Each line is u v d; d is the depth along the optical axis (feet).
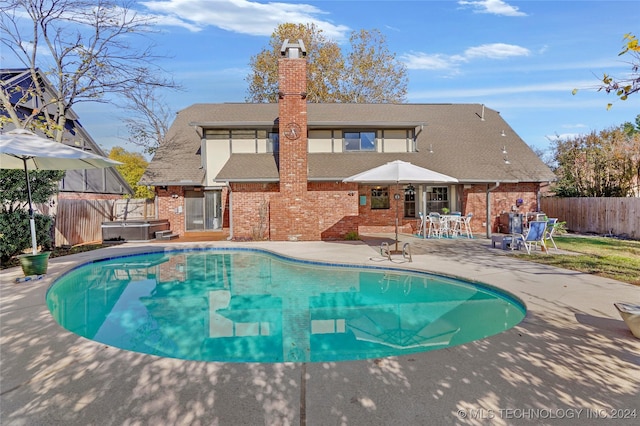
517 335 15.64
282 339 19.15
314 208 54.13
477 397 10.61
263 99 110.01
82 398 10.70
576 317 18.02
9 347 14.61
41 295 23.04
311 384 11.44
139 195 104.47
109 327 21.06
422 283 30.50
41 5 48.29
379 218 64.23
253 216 55.52
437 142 66.85
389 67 110.32
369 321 21.88
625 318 15.34
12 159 30.53
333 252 41.81
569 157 71.46
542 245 39.81
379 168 41.39
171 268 37.99
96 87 53.62
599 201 57.52
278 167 57.36
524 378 11.75
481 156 63.72
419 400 10.47
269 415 9.78
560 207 65.67
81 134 79.30
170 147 67.41
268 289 29.43
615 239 50.80
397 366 12.69
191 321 22.08
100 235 59.47
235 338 19.31
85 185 75.61
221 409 10.06
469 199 62.90
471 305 24.73
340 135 63.36
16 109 60.03
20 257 28.14
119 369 12.58
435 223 59.67
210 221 67.05
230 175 54.85
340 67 107.24
